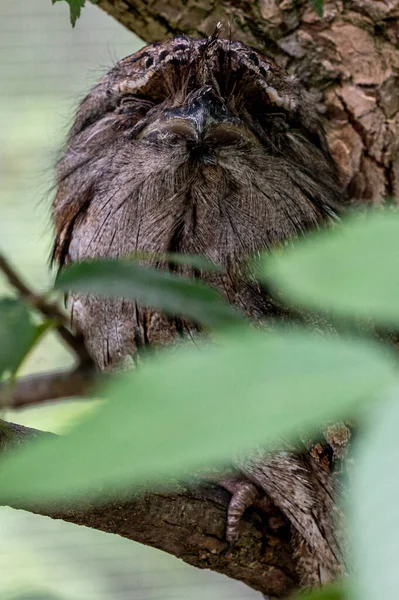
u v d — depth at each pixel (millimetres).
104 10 1751
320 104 1739
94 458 524
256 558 1639
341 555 1640
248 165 1657
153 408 541
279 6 1733
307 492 1636
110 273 1148
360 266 578
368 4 1729
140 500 1584
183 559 1620
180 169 1651
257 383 555
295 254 591
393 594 494
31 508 1547
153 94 1687
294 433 583
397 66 1733
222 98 1651
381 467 513
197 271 1654
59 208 1715
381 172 1734
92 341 1685
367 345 606
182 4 1736
